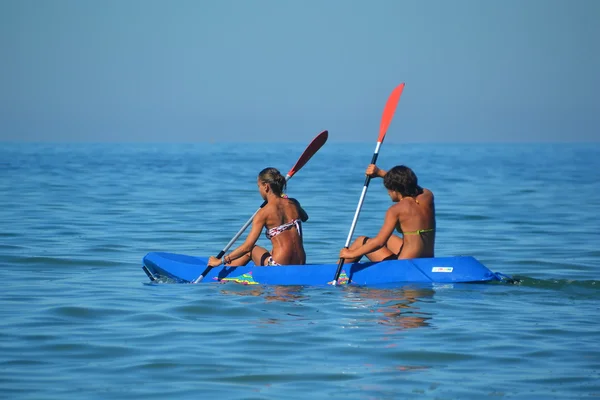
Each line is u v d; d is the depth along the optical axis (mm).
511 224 58812
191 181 110938
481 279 31562
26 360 21562
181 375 20359
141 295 30516
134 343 23281
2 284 33188
